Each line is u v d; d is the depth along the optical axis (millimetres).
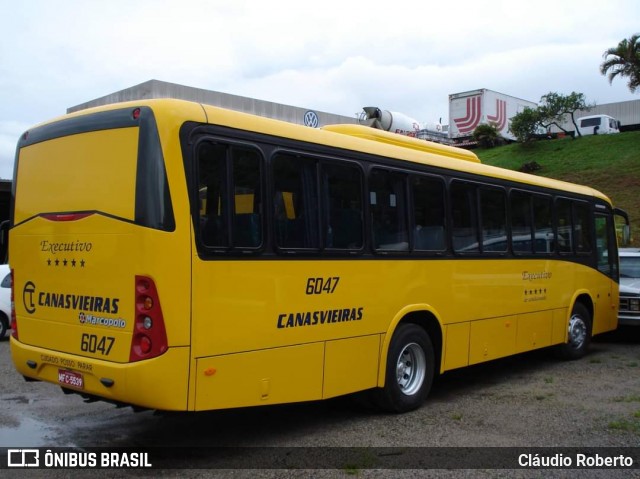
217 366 4930
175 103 4895
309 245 5754
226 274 5012
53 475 4965
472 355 7812
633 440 5906
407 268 6824
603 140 36688
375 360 6426
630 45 34469
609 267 11406
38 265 5562
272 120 5602
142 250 4691
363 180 6410
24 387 8062
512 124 39156
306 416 6754
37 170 5680
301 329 5621
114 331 4867
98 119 5164
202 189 4934
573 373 9164
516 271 8672
